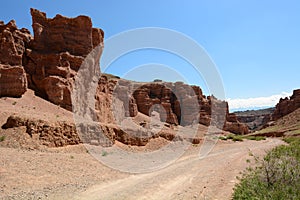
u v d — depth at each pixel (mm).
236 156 22281
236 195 8969
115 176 12922
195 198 9188
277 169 9648
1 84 28656
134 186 10766
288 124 87312
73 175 12234
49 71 34500
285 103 112938
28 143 17031
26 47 35438
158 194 9633
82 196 9094
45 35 37750
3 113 21297
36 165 12703
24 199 8367
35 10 37281
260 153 24188
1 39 31172
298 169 9586
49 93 32438
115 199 8789
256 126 145625
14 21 34125
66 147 18531
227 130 87750
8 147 16078
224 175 13438
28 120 18828
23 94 30312
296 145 16156
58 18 38688
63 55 36469
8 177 10406
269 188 8773
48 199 8531
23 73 30609
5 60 30641
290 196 7887
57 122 19656
